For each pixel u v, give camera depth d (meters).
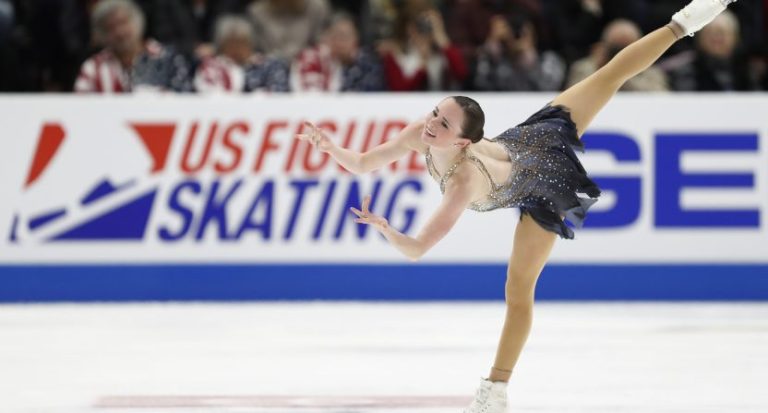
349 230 25.06
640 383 16.38
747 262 25.28
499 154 13.27
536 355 18.77
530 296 13.43
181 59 26.64
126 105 24.89
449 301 25.20
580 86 14.12
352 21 29.53
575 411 14.46
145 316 23.08
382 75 27.39
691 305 24.92
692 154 25.20
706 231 25.22
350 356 18.70
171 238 25.02
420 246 12.15
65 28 29.17
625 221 25.22
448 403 14.97
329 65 27.27
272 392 15.67
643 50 14.07
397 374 17.11
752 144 25.20
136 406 14.68
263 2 29.12
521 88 27.58
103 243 24.94
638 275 25.25
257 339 20.34
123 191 24.91
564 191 13.46
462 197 12.60
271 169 24.97
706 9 14.02
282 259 25.08
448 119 12.52
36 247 24.89
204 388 15.95
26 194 24.84
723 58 27.67
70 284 24.98
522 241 13.34
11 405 14.77
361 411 14.44
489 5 30.02
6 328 21.56
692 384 16.31
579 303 25.17
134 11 26.52
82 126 24.84
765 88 29.94
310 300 25.14
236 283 25.09
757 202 25.23
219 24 27.27
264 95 25.14
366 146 24.97
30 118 24.78
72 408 14.57
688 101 25.20
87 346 19.58
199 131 24.94
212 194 24.98
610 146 25.16
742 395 15.49
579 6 29.64
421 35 27.42
